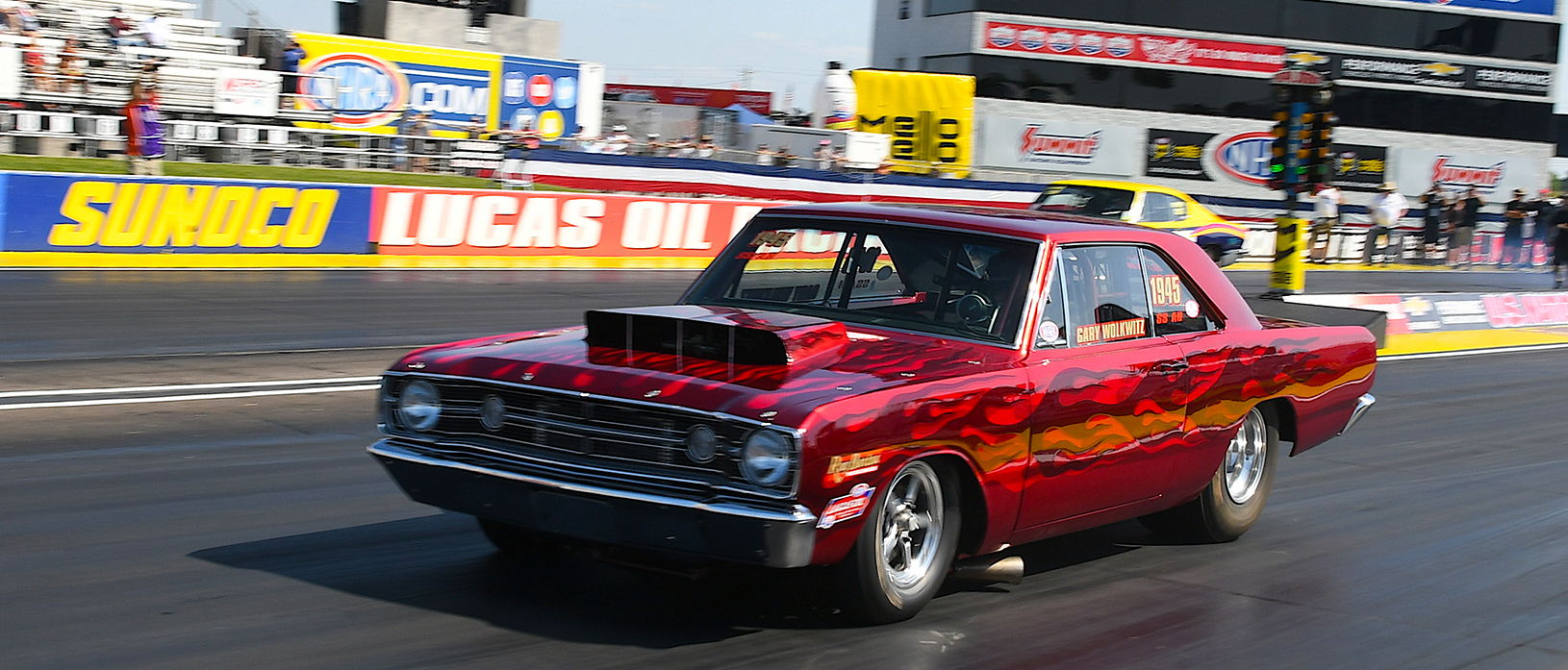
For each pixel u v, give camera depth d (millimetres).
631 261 19031
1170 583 5133
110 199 14453
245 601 4309
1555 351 15320
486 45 30000
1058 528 4773
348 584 4523
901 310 4734
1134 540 5805
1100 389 4715
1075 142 36594
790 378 4000
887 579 4184
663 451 3902
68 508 5473
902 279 4781
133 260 14672
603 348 4336
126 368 9141
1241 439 5797
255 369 9406
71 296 12273
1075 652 4230
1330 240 26125
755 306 4914
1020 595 4832
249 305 12594
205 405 8023
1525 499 7000
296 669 3707
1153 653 4277
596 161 22922
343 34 29203
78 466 6262
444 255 17219
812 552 3852
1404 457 8133
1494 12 40031
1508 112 40781
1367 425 9297
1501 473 7730
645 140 29328
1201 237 19859
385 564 4781
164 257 14906
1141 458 4961
